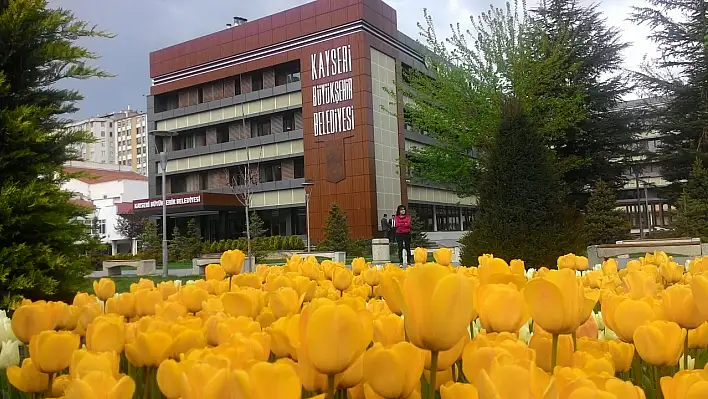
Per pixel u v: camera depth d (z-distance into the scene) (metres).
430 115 22.55
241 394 0.72
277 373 0.74
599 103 28.59
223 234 48.00
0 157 6.81
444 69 22.44
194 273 21.30
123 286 13.77
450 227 52.41
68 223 7.37
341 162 41.91
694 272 3.19
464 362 0.98
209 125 49.84
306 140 43.56
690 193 26.58
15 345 1.87
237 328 1.41
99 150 136.38
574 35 28.17
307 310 0.98
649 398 1.46
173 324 1.47
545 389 0.71
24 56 7.45
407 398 0.99
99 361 1.09
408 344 0.97
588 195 27.97
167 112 51.91
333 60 42.91
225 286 2.65
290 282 2.09
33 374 1.31
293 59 44.97
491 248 9.30
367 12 42.72
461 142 21.86
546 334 1.35
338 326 0.88
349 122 41.88
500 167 9.55
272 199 45.19
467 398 0.86
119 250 60.84
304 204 43.69
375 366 0.95
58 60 7.62
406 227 17.42
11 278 6.51
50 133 7.66
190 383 0.81
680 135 33.34
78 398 0.85
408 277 0.96
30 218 6.74
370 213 40.66
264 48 46.78
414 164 24.86
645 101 36.34
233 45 48.66
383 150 42.72
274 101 46.44
